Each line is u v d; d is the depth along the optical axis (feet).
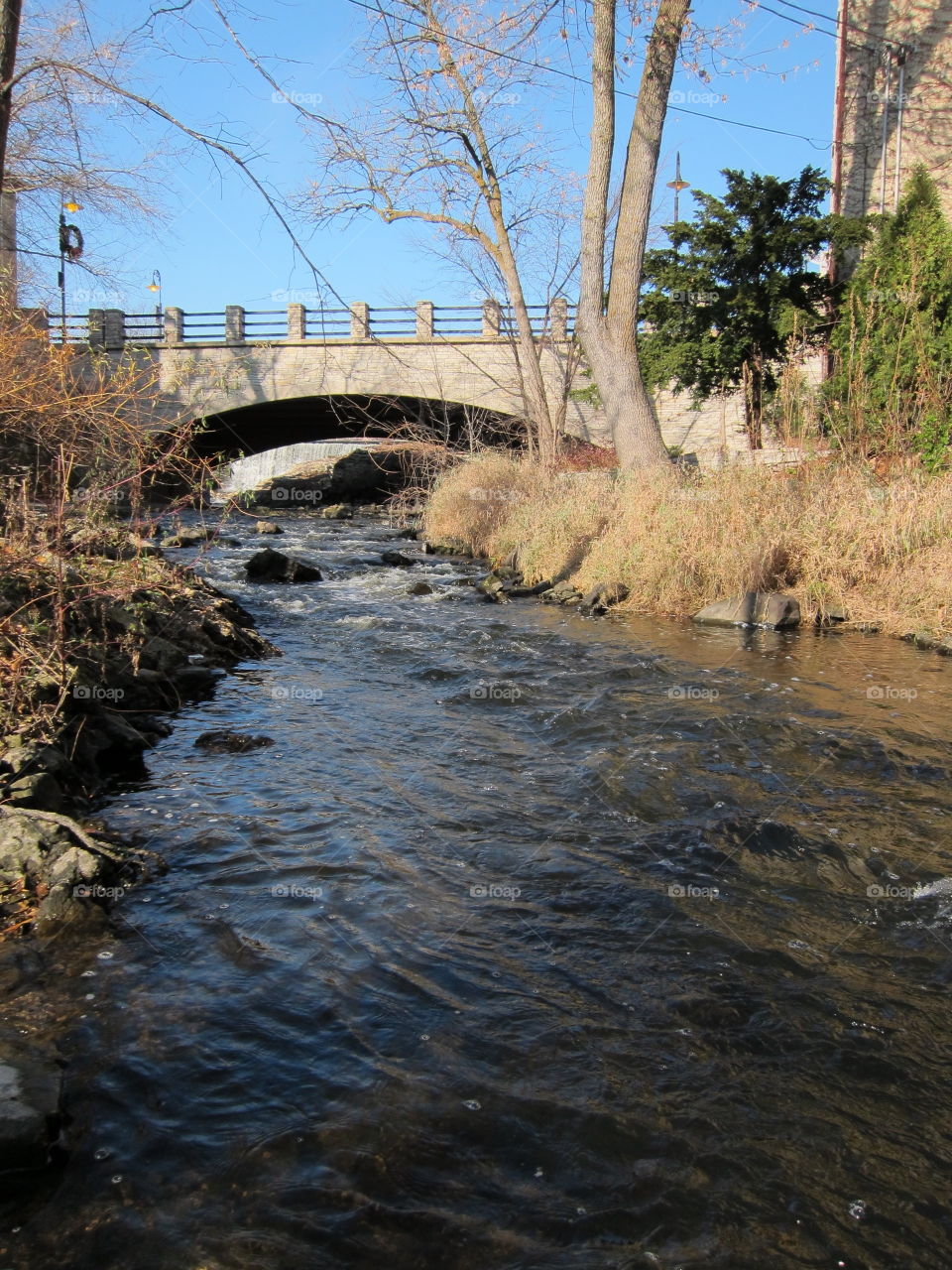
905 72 74.74
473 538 62.95
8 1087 9.48
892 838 16.51
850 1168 9.16
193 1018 11.09
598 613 39.22
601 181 52.95
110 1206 8.48
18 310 23.17
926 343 47.37
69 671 18.56
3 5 20.48
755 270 68.23
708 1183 8.93
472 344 99.71
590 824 17.01
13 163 38.09
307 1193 8.66
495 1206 8.60
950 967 12.59
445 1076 10.25
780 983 12.17
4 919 12.95
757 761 20.30
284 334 103.76
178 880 14.39
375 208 61.93
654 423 54.54
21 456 21.83
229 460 29.81
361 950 12.68
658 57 50.62
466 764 20.01
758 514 40.88
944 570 35.53
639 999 11.76
